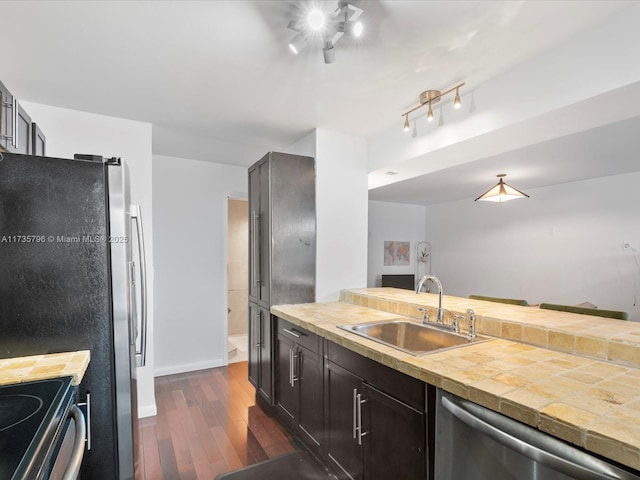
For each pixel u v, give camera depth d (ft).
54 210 4.70
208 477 6.36
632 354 4.25
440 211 24.32
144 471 6.53
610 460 2.70
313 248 9.36
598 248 15.89
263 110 8.14
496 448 3.57
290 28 4.83
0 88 5.15
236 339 16.97
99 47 5.56
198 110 8.16
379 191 19.40
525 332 5.36
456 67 6.14
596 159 12.34
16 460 2.27
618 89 4.77
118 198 5.00
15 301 4.53
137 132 8.79
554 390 3.56
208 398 9.89
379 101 7.61
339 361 6.07
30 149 6.73
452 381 3.86
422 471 4.30
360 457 5.48
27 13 4.70
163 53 5.75
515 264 19.48
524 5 4.54
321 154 9.41
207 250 12.69
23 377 3.79
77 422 3.50
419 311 7.25
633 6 4.55
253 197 10.17
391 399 4.84
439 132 7.82
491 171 14.38
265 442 7.55
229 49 5.64
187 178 12.39
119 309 4.96
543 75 5.68
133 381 5.32
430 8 4.59
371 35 5.20
